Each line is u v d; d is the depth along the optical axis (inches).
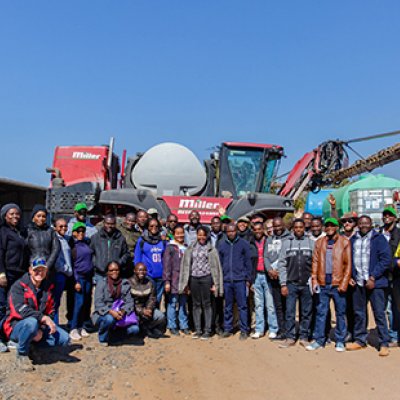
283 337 311.3
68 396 205.6
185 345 295.3
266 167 505.0
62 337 254.4
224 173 495.8
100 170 526.9
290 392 216.8
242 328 312.2
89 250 301.3
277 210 446.9
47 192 457.1
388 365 251.4
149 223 325.7
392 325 290.4
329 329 306.8
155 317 310.5
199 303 315.9
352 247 288.5
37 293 243.8
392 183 449.1
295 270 293.4
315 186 563.2
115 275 288.7
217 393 215.8
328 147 529.0
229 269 315.9
